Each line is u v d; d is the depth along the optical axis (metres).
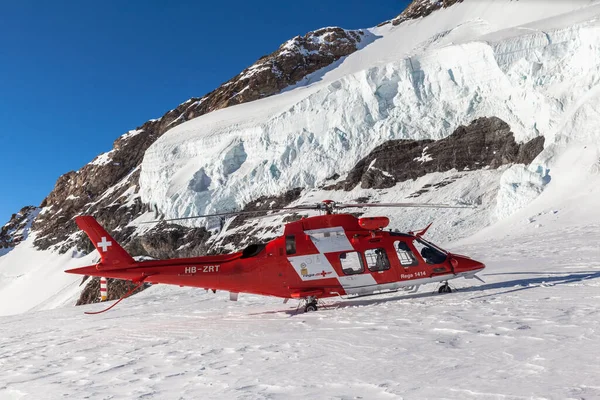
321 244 11.92
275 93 87.38
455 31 74.44
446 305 10.02
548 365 5.21
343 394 5.16
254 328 10.48
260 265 12.08
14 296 81.75
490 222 38.00
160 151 69.94
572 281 11.07
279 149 57.31
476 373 5.27
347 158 54.62
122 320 15.73
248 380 6.21
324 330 9.09
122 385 6.81
